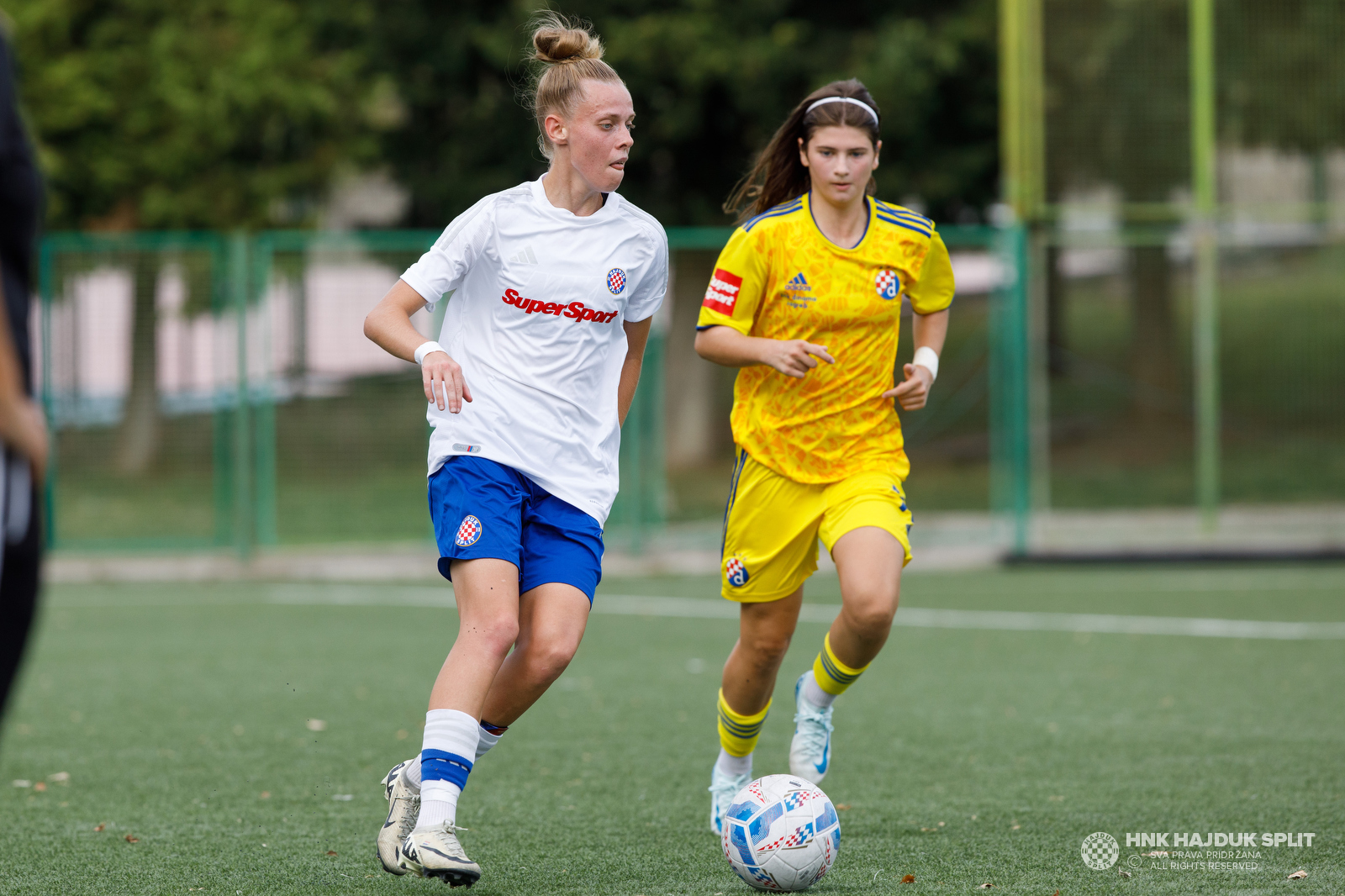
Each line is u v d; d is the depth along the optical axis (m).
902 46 57.16
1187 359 49.59
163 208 62.72
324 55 67.88
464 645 12.11
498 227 12.74
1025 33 45.31
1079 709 22.47
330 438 46.34
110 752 19.52
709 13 56.88
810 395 14.69
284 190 65.00
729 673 15.07
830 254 14.61
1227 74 45.50
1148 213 45.78
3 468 7.47
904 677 25.72
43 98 60.41
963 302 49.53
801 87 58.41
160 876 13.28
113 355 45.41
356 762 18.91
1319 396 48.47
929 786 17.17
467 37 60.75
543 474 12.72
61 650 29.59
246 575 45.12
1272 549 44.91
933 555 46.50
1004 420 46.91
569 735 20.58
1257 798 16.25
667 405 48.38
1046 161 45.50
